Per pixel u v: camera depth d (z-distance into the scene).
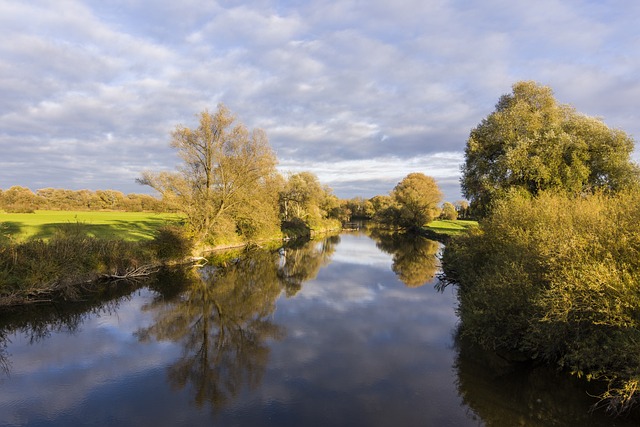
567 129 24.70
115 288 21.30
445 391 9.66
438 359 11.74
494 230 15.70
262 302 19.23
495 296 11.22
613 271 7.76
